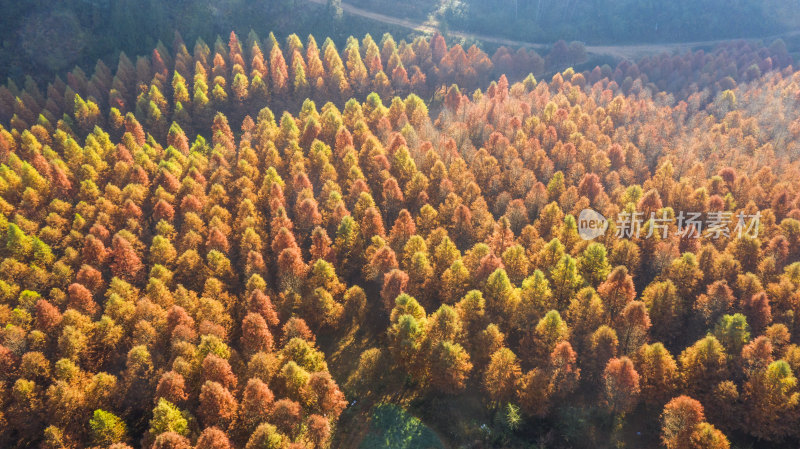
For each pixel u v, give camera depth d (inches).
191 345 3024.1
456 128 5915.4
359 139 5708.7
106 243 4175.7
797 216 4357.8
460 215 4237.2
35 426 2901.1
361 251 4124.0
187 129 6446.9
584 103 6963.6
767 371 2942.9
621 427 3070.9
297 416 2755.9
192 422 2728.8
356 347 3617.1
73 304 3442.4
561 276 3535.9
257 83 6865.2
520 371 3097.9
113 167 5329.7
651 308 3531.0
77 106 6176.2
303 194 4542.3
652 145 5698.8
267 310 3373.5
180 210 4586.6
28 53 7490.2
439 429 3073.3
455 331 3211.1
